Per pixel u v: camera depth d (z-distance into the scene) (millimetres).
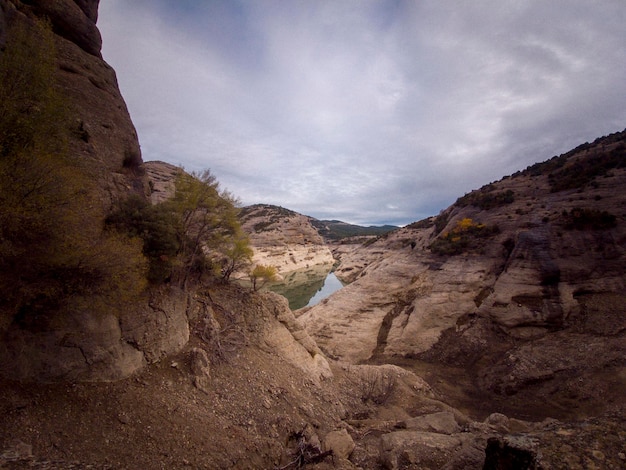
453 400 23781
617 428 5145
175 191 18203
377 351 34562
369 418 18891
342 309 41875
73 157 13461
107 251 10375
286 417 14617
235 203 20094
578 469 4562
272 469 11664
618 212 36156
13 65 9766
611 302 29125
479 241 45406
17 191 8141
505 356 28328
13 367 9328
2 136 8789
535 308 31438
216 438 11336
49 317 10016
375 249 98812
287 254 120375
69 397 10031
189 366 14320
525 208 48094
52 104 10633
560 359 24719
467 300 36875
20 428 8258
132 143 20531
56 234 9172
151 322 13680
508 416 20750
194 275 20547
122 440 9656
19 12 13609
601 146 56188
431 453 12562
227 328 18531
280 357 19453
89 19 20266
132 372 12398
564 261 34156
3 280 8367
